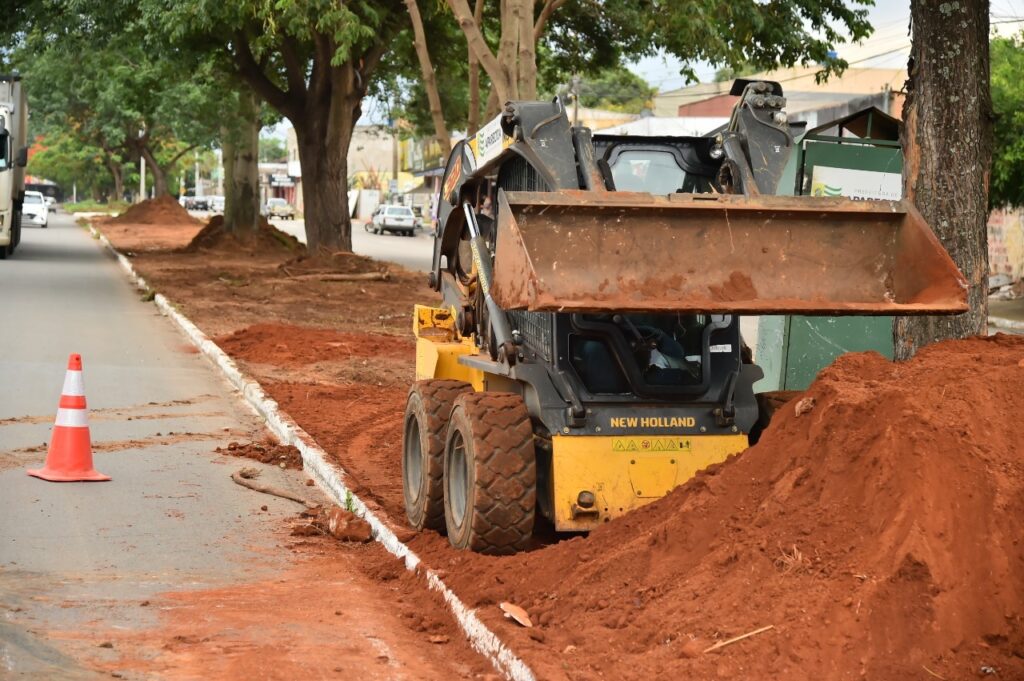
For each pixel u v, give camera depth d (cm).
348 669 551
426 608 642
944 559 478
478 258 808
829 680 455
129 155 8925
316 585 690
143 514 836
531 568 629
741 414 703
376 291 2689
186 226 6350
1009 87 2522
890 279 663
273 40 2770
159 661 553
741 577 519
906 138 782
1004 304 2816
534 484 677
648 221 638
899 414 522
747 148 729
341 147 3244
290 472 1002
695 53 2183
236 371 1461
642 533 601
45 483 909
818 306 614
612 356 696
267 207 9231
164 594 661
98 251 4062
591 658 511
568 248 628
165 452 1044
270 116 3988
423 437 773
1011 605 466
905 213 662
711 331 712
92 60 3816
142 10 2819
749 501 567
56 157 11119
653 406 695
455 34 3081
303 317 2158
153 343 1777
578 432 681
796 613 484
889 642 462
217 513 850
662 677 477
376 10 2806
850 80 5241
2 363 1488
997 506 488
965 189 754
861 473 521
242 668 545
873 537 496
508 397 703
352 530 800
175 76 3459
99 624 604
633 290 630
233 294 2533
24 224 5975
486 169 822
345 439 1123
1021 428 522
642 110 7362
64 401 931
